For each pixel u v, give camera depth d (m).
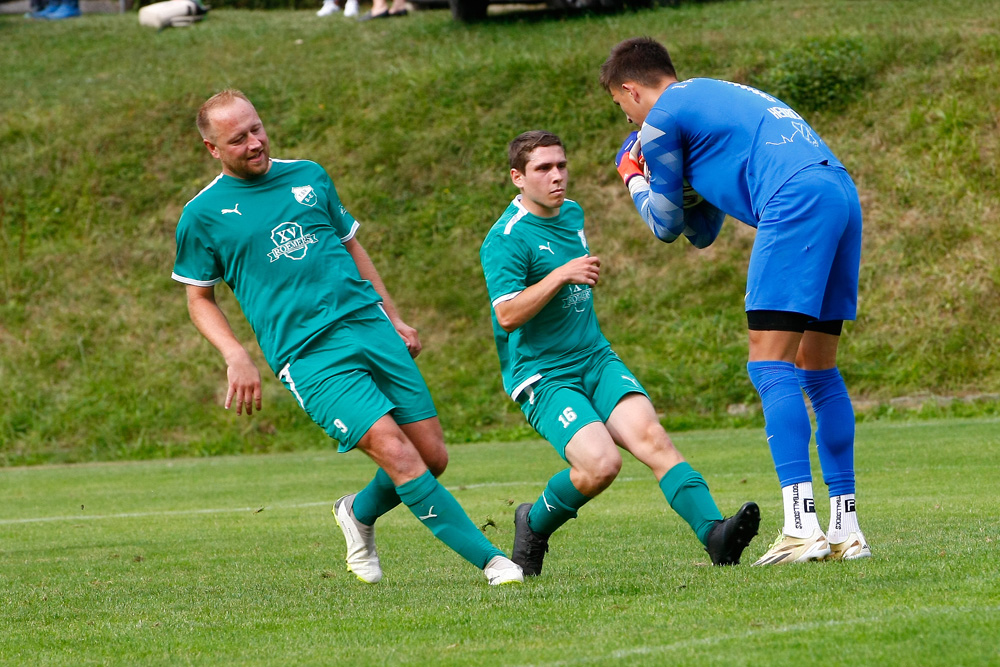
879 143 56.75
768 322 13.70
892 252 52.25
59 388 52.62
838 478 14.27
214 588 15.73
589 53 65.38
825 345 14.54
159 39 82.81
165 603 14.35
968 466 27.77
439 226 59.00
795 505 13.74
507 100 63.69
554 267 15.35
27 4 97.31
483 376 51.88
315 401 14.62
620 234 57.09
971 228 52.00
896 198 54.31
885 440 35.06
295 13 91.00
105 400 51.62
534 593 12.88
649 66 15.43
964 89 57.66
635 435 14.88
